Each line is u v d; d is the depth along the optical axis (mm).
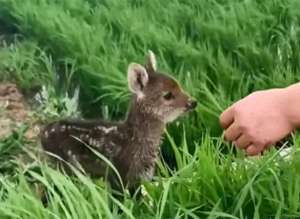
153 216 954
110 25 1872
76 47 1778
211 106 1442
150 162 1163
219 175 1010
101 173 1163
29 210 955
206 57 1613
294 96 949
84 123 1184
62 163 1180
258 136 941
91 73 1632
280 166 1002
